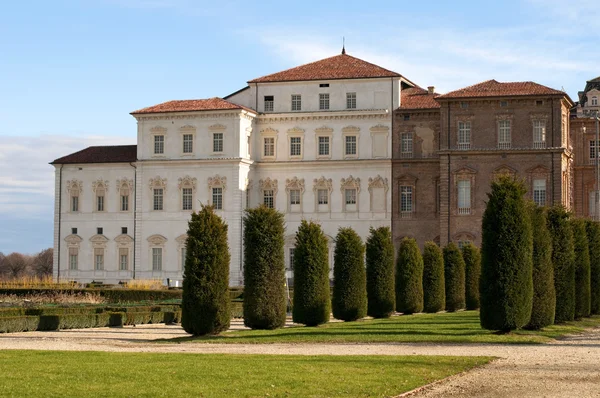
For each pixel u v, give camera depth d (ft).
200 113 469.57
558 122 431.43
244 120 471.62
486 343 169.68
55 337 196.24
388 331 193.98
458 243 436.35
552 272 205.67
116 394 102.06
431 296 287.89
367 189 467.93
